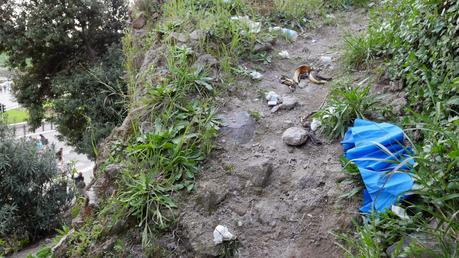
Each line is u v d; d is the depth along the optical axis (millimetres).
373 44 3777
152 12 5398
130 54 4965
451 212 1882
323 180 2592
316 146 2893
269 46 4266
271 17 4945
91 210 2848
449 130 2230
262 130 3146
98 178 3107
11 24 9156
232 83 3570
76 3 8961
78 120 8922
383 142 2410
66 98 8594
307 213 2453
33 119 10352
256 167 2752
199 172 2773
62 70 9547
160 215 2486
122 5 9680
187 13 4430
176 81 3361
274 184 2689
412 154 2264
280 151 2900
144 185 2592
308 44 4578
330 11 5461
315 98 3498
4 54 10609
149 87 3457
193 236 2420
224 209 2576
